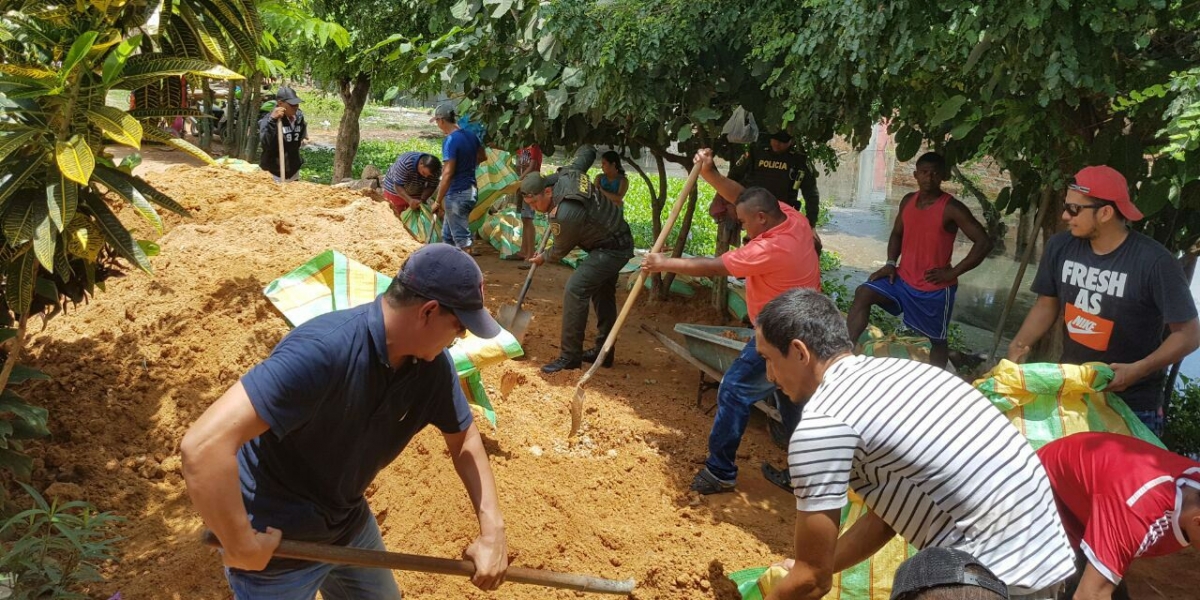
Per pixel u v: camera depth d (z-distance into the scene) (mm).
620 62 6715
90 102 3879
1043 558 2746
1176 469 3242
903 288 6516
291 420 2576
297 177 12648
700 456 5770
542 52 7285
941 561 2273
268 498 2838
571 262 10852
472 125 9938
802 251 5203
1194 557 4938
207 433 2461
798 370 3070
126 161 4340
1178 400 7047
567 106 7812
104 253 4812
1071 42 4598
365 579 3258
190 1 4309
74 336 5637
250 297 5852
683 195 5672
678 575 4387
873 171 18922
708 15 6773
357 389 2688
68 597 3779
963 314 10125
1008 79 5051
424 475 4746
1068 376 4242
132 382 5289
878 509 2965
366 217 7539
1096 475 3377
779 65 6609
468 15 7895
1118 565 3236
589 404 6398
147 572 4152
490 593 4172
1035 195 6766
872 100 6051
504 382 5992
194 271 6105
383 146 24031
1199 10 4773
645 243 12367
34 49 4047
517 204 11469
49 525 3855
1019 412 4336
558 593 4227
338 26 11078
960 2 4906
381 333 2688
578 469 5332
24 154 3980
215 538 2648
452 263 2646
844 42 5254
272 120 12273
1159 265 4363
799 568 2893
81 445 4898
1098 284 4551
